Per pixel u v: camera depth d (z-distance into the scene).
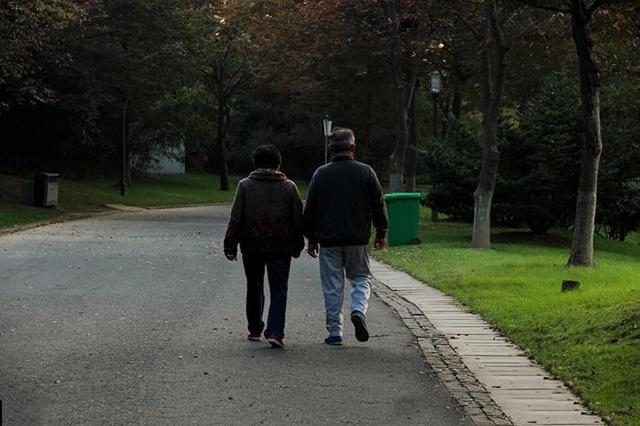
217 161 155.12
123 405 14.30
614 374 15.98
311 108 124.75
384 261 38.22
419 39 63.03
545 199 51.31
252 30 77.12
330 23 65.81
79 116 90.75
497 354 18.70
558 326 20.91
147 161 121.50
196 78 92.31
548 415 14.02
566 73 58.25
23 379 15.88
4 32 55.78
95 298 25.67
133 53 80.69
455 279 30.31
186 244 45.12
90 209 76.81
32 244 43.47
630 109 57.44
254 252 19.12
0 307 23.83
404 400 14.91
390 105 110.12
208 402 14.58
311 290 28.34
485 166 44.88
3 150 96.31
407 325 22.20
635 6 31.50
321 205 19.25
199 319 22.39
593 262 34.78
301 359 17.92
